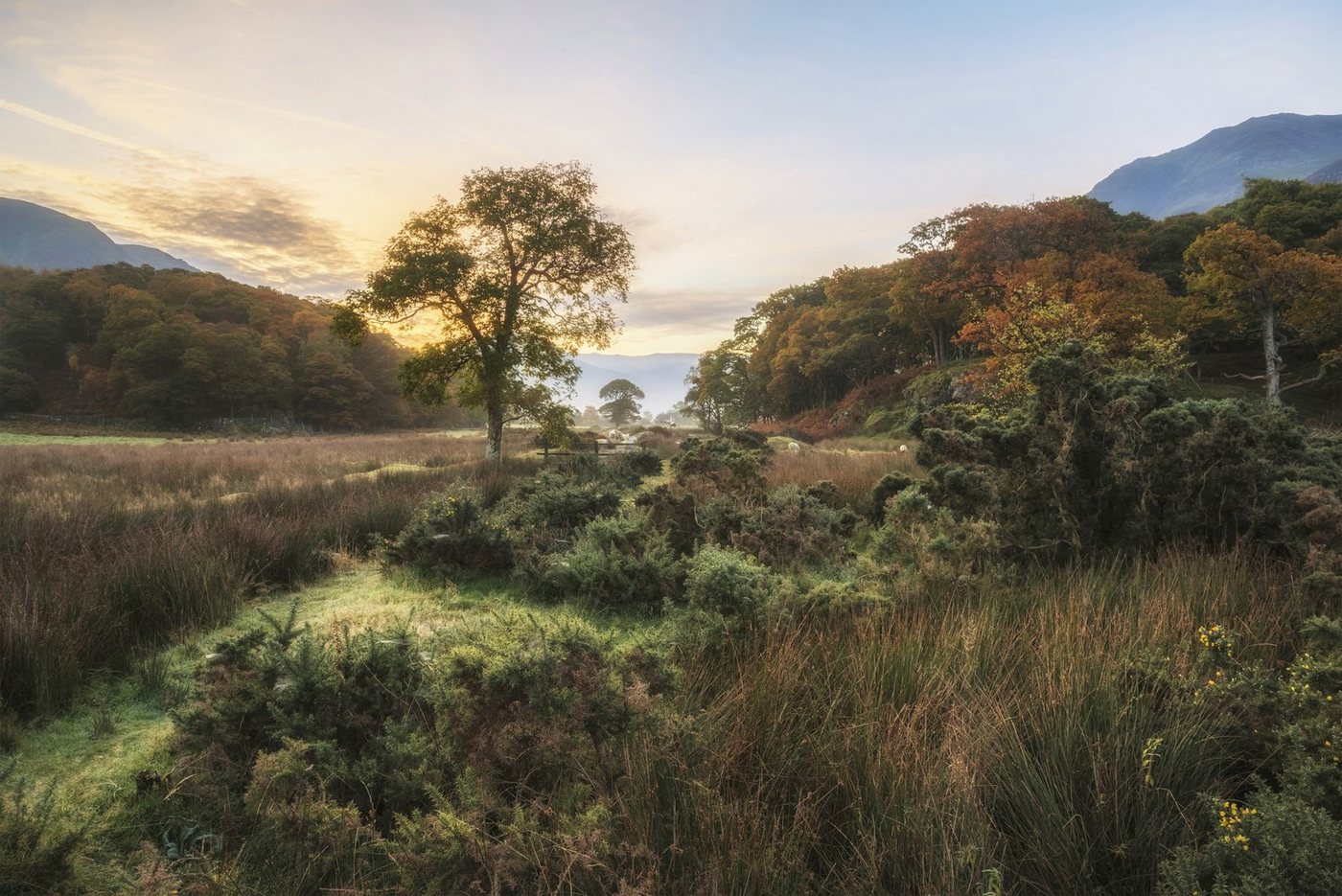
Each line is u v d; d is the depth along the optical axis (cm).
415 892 200
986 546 511
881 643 344
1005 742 249
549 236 1848
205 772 265
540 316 2031
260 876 218
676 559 664
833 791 232
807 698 293
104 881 225
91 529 673
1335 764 216
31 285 8550
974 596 445
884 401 5203
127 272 9462
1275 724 251
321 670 292
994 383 1839
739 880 196
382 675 310
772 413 7681
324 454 2177
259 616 516
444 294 1839
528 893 195
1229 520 501
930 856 194
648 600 556
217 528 665
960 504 598
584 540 639
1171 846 209
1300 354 4100
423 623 510
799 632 382
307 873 214
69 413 7006
